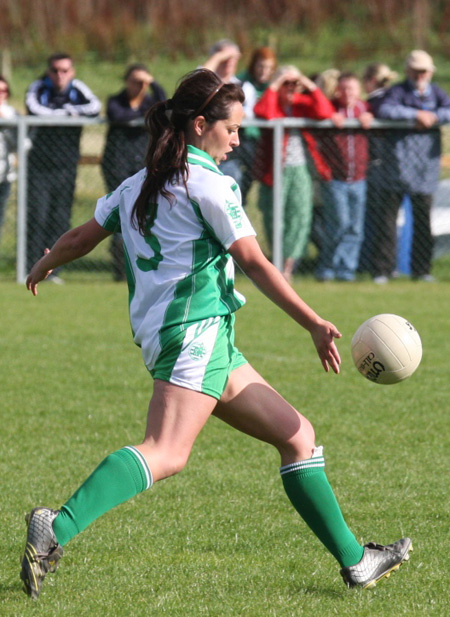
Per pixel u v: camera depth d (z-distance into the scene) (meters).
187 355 11.55
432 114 40.50
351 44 97.00
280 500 16.72
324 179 41.09
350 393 24.62
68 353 29.22
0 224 42.25
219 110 11.73
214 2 102.62
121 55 98.88
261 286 11.54
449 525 15.38
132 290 12.15
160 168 11.70
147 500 16.64
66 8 100.50
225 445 20.19
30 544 11.16
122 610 11.86
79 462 18.91
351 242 42.03
